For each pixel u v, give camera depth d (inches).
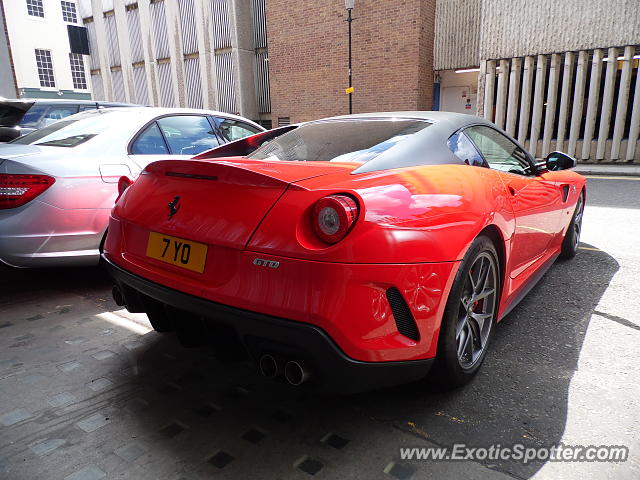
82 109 254.2
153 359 87.0
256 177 61.7
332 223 54.8
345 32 576.1
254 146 104.0
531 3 457.4
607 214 217.6
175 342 94.1
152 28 751.1
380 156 73.9
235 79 686.5
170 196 70.9
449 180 71.2
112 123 133.1
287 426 67.1
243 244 58.7
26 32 965.2
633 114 428.5
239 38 671.1
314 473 57.6
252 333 57.5
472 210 69.3
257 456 60.7
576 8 435.5
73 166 115.6
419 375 64.7
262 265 56.9
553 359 85.8
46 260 112.6
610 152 447.2
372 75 566.9
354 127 90.1
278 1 622.2
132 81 807.1
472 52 528.4
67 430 66.1
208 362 86.0
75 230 114.5
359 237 54.9
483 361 83.4
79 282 133.3
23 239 108.6
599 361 84.9
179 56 733.3
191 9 700.0
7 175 107.0
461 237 64.9
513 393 75.0
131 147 131.0
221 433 65.5
